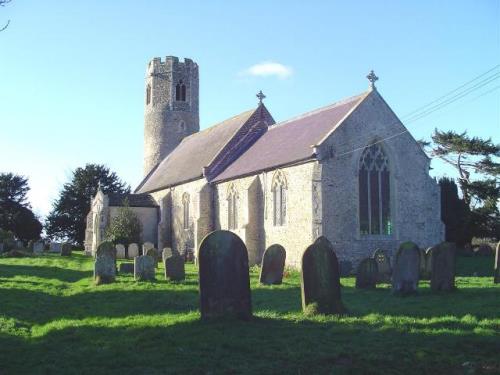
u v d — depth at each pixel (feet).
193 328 35.06
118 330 36.32
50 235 220.02
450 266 53.52
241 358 28.50
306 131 106.93
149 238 152.25
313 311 39.04
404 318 37.63
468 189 169.68
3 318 41.34
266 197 104.78
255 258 105.29
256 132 133.90
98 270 67.51
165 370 26.86
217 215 123.44
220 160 128.26
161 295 55.01
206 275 37.22
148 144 185.37
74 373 26.81
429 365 27.14
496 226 158.51
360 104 96.94
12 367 28.19
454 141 179.01
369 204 95.96
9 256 126.31
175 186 144.46
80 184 218.38
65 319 42.14
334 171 92.58
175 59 185.16
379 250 72.33
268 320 37.37
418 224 98.32
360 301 48.26
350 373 26.20
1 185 231.09
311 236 89.86
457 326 34.63
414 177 99.35
